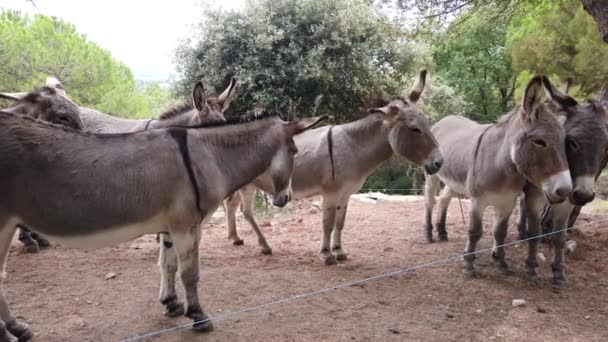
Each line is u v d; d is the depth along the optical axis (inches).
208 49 442.0
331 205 220.7
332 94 449.4
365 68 440.5
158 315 167.2
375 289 191.9
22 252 231.5
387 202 373.1
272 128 162.1
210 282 197.2
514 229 280.7
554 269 199.2
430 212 261.0
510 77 885.2
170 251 161.8
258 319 164.6
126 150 137.2
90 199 131.2
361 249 250.4
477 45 860.6
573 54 438.6
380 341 150.0
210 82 434.6
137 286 192.4
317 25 431.2
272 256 237.0
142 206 136.6
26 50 525.7
